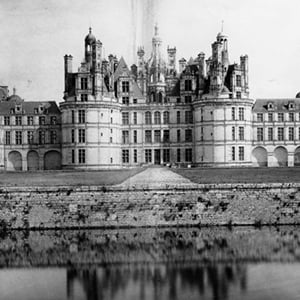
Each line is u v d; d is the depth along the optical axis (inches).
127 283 1438.2
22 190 2095.2
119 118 4591.5
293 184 2124.8
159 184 2167.8
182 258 1654.8
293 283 1402.6
